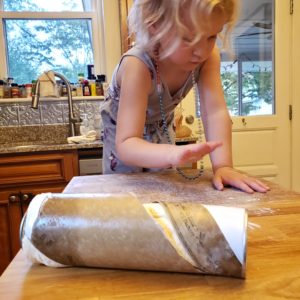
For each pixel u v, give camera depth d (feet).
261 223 1.40
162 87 2.75
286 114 7.59
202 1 1.92
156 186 2.09
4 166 5.24
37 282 1.00
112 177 2.42
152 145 2.19
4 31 7.30
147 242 1.02
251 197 1.81
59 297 0.92
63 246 1.07
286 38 7.39
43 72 6.95
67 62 7.59
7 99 6.77
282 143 7.64
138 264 1.04
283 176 7.72
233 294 0.91
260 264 1.06
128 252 1.03
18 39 7.38
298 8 7.33
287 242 1.21
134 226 1.05
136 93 2.46
